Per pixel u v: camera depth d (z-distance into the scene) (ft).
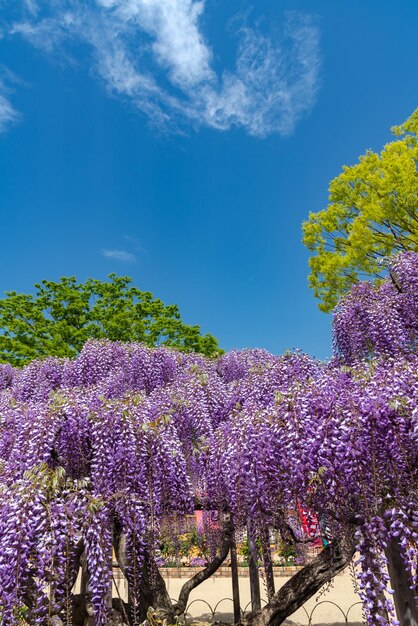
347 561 15.51
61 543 13.76
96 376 27.66
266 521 15.39
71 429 18.31
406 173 45.09
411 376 14.71
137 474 16.76
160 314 73.67
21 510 13.65
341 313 24.45
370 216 47.73
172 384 25.17
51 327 67.10
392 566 15.98
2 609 12.87
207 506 19.40
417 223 48.65
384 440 13.75
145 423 17.34
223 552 22.82
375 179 47.14
